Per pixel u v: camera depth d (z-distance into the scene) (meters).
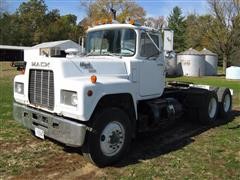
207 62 41.22
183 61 39.09
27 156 6.56
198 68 39.06
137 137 8.13
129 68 6.87
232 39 48.88
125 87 6.34
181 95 9.30
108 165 6.23
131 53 7.07
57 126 6.00
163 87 7.87
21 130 8.28
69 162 6.33
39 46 52.50
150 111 7.36
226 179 5.78
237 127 9.48
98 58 6.86
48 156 6.60
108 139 6.13
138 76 7.07
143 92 7.24
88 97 5.66
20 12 92.81
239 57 51.44
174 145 7.58
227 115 10.62
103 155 6.08
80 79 5.96
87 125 5.92
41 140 7.52
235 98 15.53
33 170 5.93
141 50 7.16
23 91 6.89
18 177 5.63
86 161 6.39
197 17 57.44
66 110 5.83
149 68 7.34
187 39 66.25
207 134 8.62
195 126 9.50
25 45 86.88
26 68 6.72
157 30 7.52
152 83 7.48
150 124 7.40
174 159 6.65
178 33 80.06
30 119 6.66
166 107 7.76
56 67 5.98
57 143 7.34
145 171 6.01
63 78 5.90
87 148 5.95
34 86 6.53
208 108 9.49
